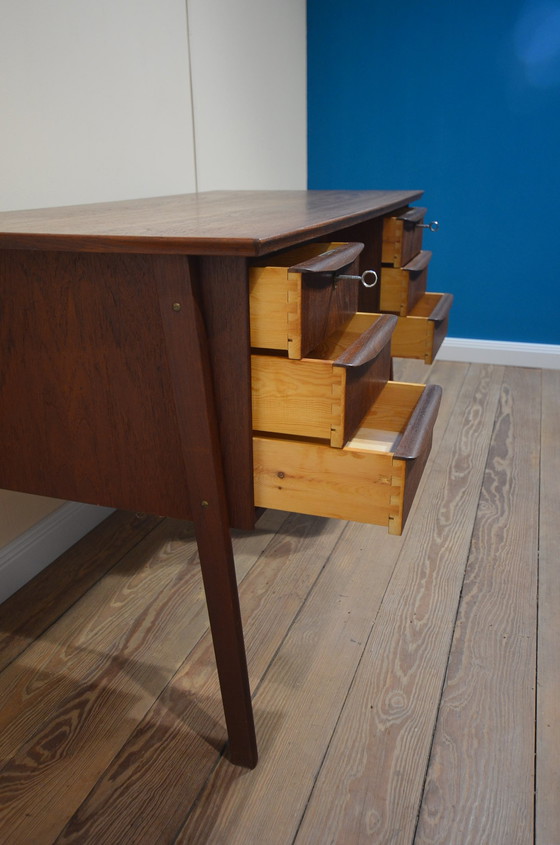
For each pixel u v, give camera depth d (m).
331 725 1.03
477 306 2.92
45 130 1.35
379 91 2.76
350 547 1.53
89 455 0.90
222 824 0.88
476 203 2.78
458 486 1.80
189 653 1.20
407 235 1.63
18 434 0.93
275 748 0.99
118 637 1.25
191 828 0.87
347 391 0.79
